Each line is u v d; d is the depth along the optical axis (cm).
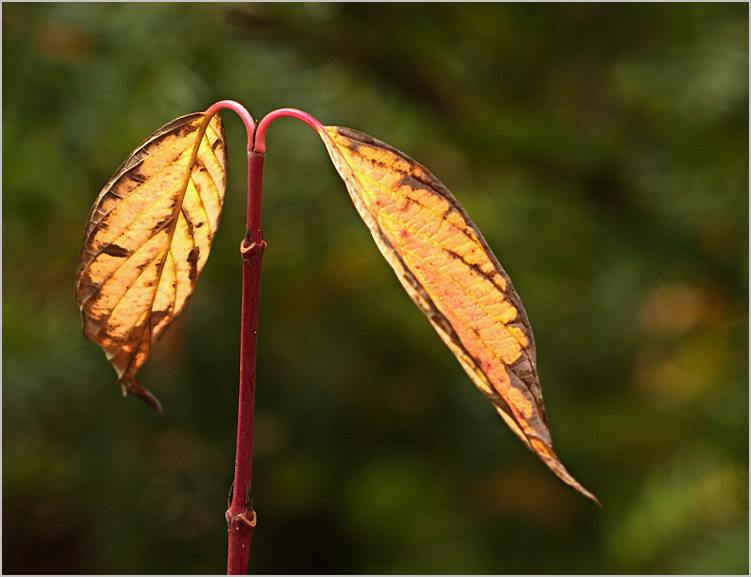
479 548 124
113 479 127
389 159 50
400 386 133
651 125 124
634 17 117
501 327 51
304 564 136
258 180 50
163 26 97
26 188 106
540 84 124
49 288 128
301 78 108
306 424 131
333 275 135
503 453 131
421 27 114
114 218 52
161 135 51
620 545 121
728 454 125
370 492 128
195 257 53
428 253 51
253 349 50
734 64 113
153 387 128
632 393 135
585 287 133
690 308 135
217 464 135
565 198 128
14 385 118
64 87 97
